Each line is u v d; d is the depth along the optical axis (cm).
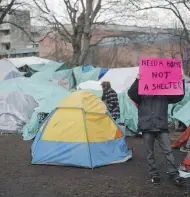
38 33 3472
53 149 778
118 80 1703
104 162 770
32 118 1174
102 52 4675
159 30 3262
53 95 1298
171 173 632
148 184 638
